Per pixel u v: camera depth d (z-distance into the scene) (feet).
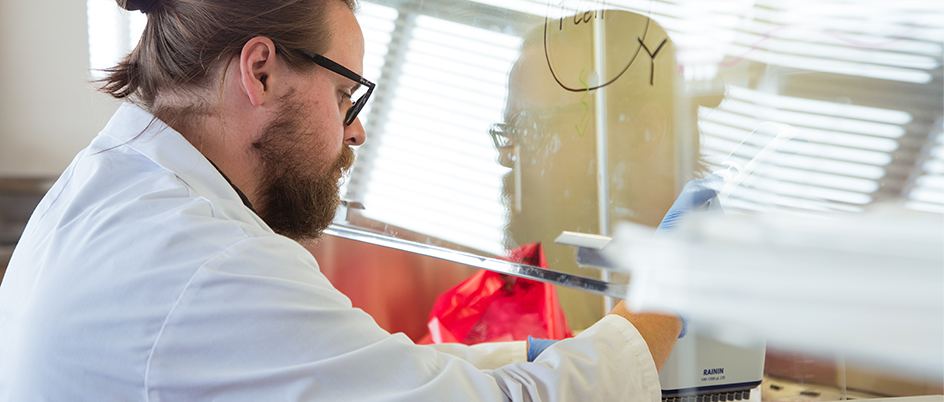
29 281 1.97
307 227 2.50
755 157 1.40
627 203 1.85
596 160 1.94
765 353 2.04
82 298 1.70
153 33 2.37
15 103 6.02
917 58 1.10
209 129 2.28
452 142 2.48
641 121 1.76
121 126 2.22
